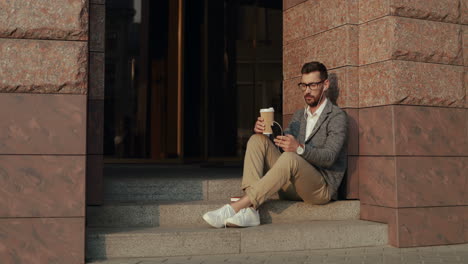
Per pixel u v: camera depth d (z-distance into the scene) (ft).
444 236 15.74
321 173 15.64
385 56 15.52
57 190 12.55
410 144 15.43
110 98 28.58
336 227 14.79
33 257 12.37
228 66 30.32
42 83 12.65
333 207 16.01
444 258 13.56
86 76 12.89
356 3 16.48
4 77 12.49
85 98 12.87
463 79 16.51
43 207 12.47
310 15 17.85
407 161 15.35
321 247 14.60
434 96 15.88
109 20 28.60
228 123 30.22
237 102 30.42
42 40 12.76
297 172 14.52
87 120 14.02
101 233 13.25
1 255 12.25
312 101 15.67
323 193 15.40
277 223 15.29
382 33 15.65
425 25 15.89
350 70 16.30
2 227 12.27
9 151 12.42
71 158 12.68
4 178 12.35
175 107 29.35
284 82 19.08
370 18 16.08
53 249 12.44
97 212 14.34
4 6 12.58
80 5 12.92
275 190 14.37
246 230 13.92
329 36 16.96
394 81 15.26
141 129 28.96
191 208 14.85
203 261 12.76
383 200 15.51
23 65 12.60
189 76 29.63
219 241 13.69
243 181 14.67
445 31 16.22
